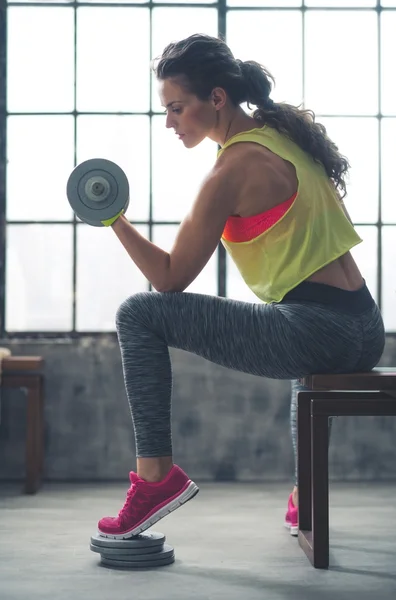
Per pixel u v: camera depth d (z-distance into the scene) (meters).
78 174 2.71
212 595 2.42
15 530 3.38
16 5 5.03
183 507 3.92
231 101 2.82
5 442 4.84
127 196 2.71
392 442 4.85
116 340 4.91
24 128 5.03
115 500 4.14
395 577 2.62
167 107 2.83
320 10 5.06
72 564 2.79
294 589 2.48
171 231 5.05
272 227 2.67
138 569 2.73
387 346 4.86
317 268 2.68
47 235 5.02
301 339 2.63
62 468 4.84
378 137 5.08
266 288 2.75
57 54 5.04
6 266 5.00
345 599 2.38
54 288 5.02
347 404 2.71
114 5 5.04
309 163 2.77
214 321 2.68
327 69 5.07
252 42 5.06
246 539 3.20
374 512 3.76
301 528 3.11
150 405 2.70
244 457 4.84
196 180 5.05
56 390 4.85
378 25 5.08
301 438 3.11
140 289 5.03
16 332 5.00
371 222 5.07
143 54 5.05
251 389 4.85
